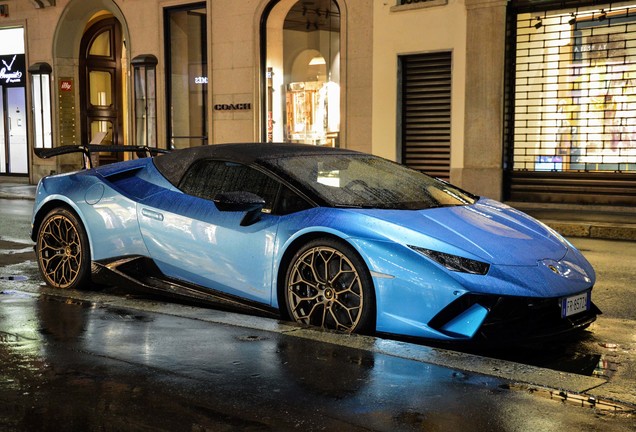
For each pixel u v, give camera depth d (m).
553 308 4.37
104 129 22.62
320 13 16.84
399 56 15.45
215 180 5.29
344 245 4.47
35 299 5.25
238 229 4.97
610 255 8.78
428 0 14.88
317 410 3.08
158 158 5.79
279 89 17.75
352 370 3.61
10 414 3.05
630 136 13.24
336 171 5.21
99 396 3.25
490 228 4.69
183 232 5.24
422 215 4.67
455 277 4.14
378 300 4.32
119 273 5.59
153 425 2.94
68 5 20.91
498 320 4.18
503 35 14.14
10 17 22.31
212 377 3.49
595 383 3.47
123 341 4.10
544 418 3.01
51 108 21.58
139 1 19.72
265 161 5.15
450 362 3.76
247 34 17.80
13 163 22.80
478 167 14.59
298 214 4.75
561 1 13.62
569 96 13.80
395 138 15.54
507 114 14.38
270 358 3.79
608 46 13.31
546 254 4.58
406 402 3.17
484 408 3.11
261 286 4.87
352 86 16.08
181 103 19.34
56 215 5.91
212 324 4.50
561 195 13.89
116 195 5.65
